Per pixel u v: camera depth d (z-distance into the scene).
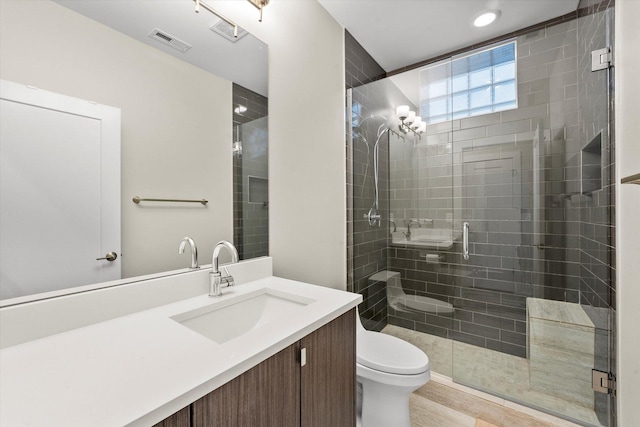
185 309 0.99
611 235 1.39
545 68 1.87
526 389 1.74
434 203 2.29
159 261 1.09
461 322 2.20
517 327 1.98
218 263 1.26
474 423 1.52
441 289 2.31
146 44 1.06
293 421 0.82
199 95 1.23
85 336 0.78
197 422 0.56
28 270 0.78
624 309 1.27
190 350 0.69
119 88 0.98
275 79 1.57
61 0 0.85
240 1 1.38
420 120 2.27
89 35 0.91
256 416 0.70
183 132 1.18
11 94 0.76
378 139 2.33
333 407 1.00
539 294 1.93
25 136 0.78
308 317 0.90
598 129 1.50
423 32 2.14
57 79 0.84
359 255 2.20
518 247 1.99
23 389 0.53
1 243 0.74
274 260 1.59
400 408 1.34
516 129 1.96
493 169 2.05
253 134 1.47
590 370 1.55
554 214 1.89
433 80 2.19
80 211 0.88
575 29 1.79
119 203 0.98
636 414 1.20
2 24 0.74
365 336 1.68
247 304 1.19
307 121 1.78
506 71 1.97
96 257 0.92
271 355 0.72
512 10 1.91
